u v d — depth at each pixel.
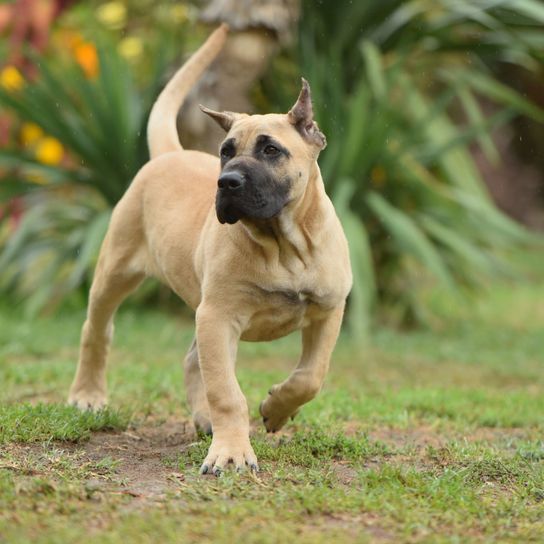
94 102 14.70
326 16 14.75
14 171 16.12
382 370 12.36
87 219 15.60
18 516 5.61
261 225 6.71
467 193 15.00
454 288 13.65
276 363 12.48
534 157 26.44
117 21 18.50
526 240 14.88
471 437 8.58
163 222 7.84
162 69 14.90
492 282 20.92
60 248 15.22
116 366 11.45
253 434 8.05
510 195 27.30
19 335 13.09
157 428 8.39
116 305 8.47
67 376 10.53
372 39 14.98
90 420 7.91
